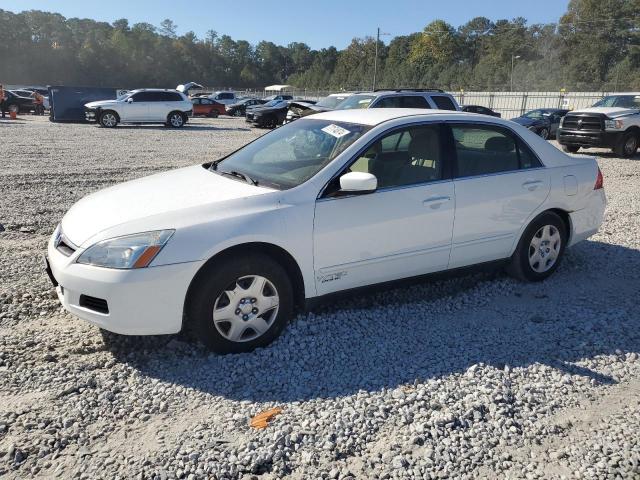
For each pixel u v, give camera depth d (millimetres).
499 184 4832
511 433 3062
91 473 2699
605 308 4766
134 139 20141
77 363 3701
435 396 3385
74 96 28844
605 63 83250
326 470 2758
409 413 3203
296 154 4496
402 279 4492
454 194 4574
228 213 3762
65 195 9203
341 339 4094
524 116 26969
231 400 3344
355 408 3256
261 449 2865
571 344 4086
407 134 4500
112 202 4109
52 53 120375
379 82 102688
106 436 2990
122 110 26734
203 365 3723
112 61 126500
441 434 3035
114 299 3490
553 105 45656
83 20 143625
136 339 4055
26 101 36188
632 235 7121
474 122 4852
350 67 130625
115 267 3498
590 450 2938
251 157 4805
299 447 2912
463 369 3717
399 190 4320
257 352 3852
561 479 2723
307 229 3938
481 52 113312
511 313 4656
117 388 3438
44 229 7059
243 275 3736
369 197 4176
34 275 5301
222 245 3635
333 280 4141
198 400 3338
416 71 100875
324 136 4574
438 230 4523
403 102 12891
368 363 3789
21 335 4070
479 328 4359
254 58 160875
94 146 17141
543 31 97250
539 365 3777
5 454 2811
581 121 16656
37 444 2889
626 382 3613
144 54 133250
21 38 121500
